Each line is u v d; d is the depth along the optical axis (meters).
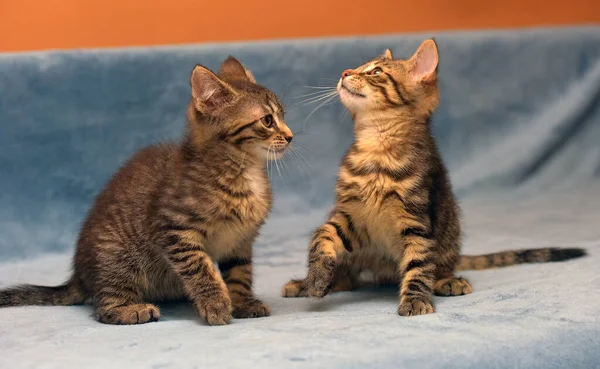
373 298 1.06
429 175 1.04
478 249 1.23
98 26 1.46
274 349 0.88
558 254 1.16
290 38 1.54
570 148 1.52
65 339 0.93
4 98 1.29
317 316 0.98
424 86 1.07
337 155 1.43
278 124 1.03
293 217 1.40
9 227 1.28
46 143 1.31
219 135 1.00
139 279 1.02
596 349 0.90
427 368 0.85
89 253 1.02
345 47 1.42
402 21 1.59
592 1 1.65
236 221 1.00
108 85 1.34
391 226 1.04
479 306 0.98
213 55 1.37
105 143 1.34
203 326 0.96
